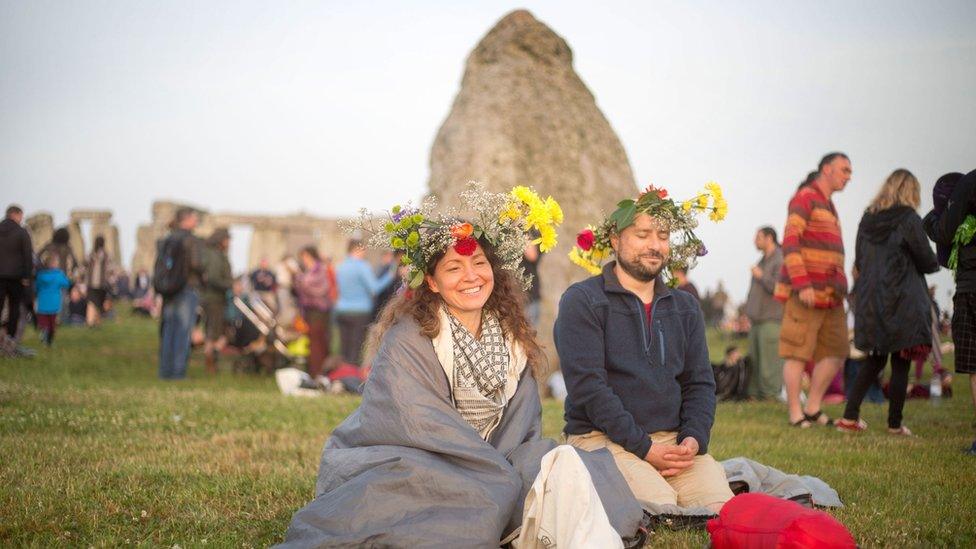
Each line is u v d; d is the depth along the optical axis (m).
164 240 13.03
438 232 4.43
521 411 4.54
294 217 52.75
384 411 4.25
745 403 11.14
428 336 4.38
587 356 4.77
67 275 16.48
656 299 4.95
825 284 8.16
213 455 6.16
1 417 7.45
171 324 12.98
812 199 8.19
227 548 4.07
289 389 11.57
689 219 4.89
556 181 14.77
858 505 4.85
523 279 4.77
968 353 6.57
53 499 4.74
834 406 10.53
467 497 3.90
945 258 6.74
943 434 7.74
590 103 15.91
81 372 12.96
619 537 3.69
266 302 20.83
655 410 4.80
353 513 3.89
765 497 3.79
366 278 14.10
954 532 4.32
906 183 7.49
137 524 4.44
